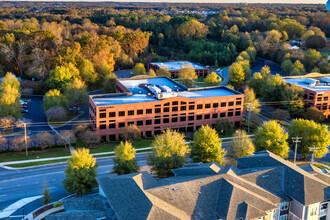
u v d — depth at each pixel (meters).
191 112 121.00
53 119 129.25
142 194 60.59
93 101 112.19
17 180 84.19
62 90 154.62
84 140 105.25
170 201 61.00
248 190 65.25
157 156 82.56
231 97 125.25
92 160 76.94
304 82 158.00
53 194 78.19
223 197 62.94
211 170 71.94
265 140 93.06
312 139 96.31
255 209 59.91
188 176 71.62
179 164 82.56
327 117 143.12
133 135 110.06
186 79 175.62
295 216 66.38
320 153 96.62
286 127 130.00
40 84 165.38
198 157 88.06
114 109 110.19
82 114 137.62
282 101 145.50
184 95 127.38
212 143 87.06
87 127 113.88
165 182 68.38
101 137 111.25
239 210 60.09
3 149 99.31
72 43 183.88
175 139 84.31
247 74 188.38
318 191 66.69
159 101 115.50
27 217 68.31
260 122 130.12
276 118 140.62
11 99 118.56
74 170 73.62
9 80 144.88
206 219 59.72
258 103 144.50
